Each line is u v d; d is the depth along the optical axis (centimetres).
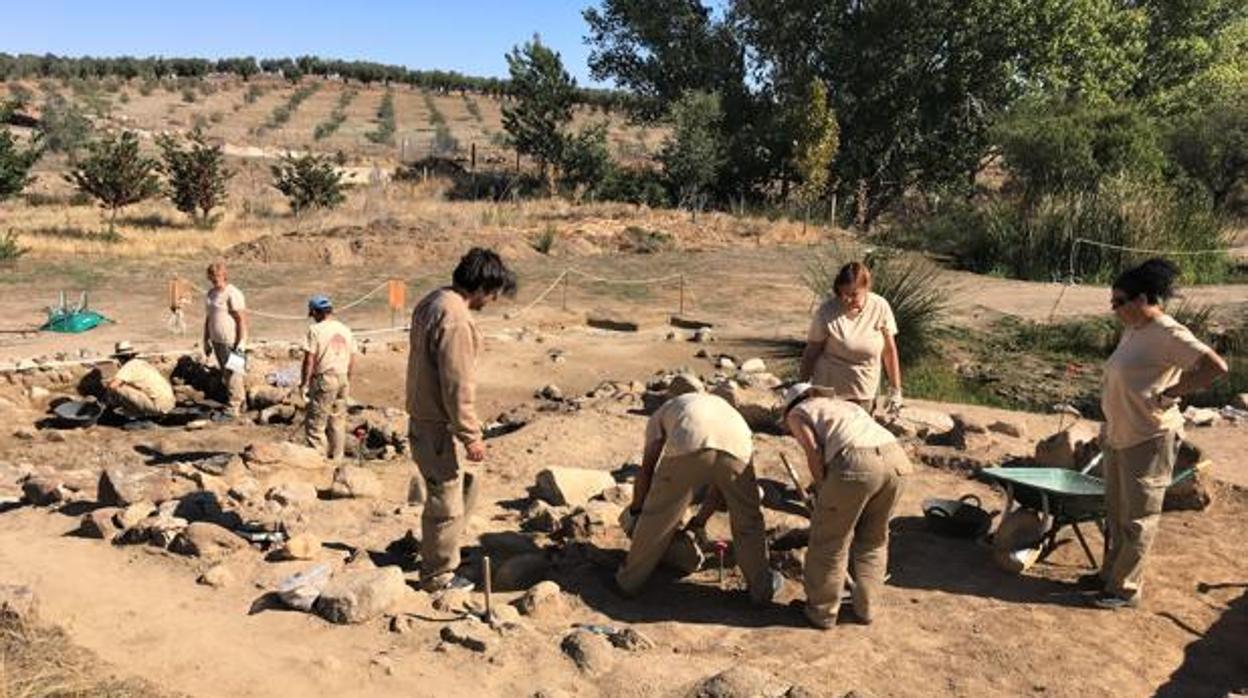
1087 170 2669
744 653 482
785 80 3828
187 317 1583
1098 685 463
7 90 7544
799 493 657
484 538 596
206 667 448
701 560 567
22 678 420
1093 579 566
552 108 4056
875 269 1406
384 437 973
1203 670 481
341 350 884
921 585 564
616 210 2939
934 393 1225
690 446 505
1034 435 880
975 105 3612
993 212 2414
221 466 752
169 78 10038
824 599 507
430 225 2473
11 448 963
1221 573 584
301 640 474
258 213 3338
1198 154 3031
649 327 1644
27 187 3541
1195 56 3891
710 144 3684
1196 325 1513
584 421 926
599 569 570
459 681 443
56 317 1461
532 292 1864
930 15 3553
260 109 8300
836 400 514
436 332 499
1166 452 521
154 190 2980
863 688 453
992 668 475
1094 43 3497
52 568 548
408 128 7575
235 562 559
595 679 449
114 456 948
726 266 2211
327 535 611
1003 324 1611
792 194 3834
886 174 3834
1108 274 2138
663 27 3962
